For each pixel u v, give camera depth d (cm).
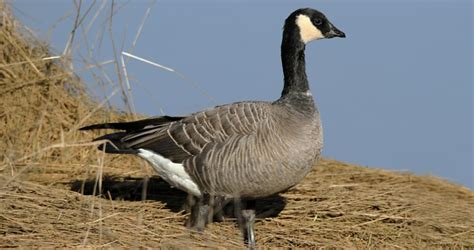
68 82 1686
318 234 1348
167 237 1213
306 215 1412
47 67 1677
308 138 1250
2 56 1664
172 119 1328
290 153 1232
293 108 1277
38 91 1641
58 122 1612
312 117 1277
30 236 1130
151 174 1551
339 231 1359
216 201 1291
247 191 1256
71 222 1192
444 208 1531
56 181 1448
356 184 1611
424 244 1364
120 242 1151
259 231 1345
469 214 1517
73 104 1666
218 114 1274
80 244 1122
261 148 1226
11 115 1588
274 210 1425
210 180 1262
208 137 1260
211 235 1255
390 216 1430
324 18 1373
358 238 1350
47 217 1198
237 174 1238
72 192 1328
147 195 1449
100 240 1141
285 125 1242
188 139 1274
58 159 1549
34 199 1255
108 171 1531
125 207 1333
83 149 1585
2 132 1558
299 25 1362
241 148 1233
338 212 1427
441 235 1405
